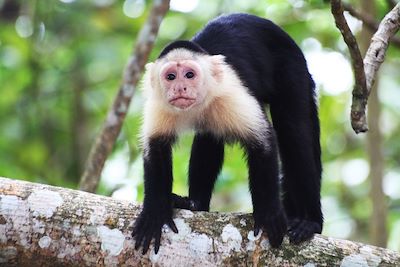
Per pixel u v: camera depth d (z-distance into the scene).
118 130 13.11
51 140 18.09
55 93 17.75
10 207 7.80
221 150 11.16
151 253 7.88
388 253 7.92
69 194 8.04
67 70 17.98
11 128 17.59
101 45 17.92
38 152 17.47
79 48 17.91
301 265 7.87
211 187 11.13
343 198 17.31
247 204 15.80
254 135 9.32
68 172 17.72
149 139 9.70
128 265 7.85
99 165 12.89
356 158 17.81
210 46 10.37
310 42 16.62
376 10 13.87
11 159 16.66
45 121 17.84
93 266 7.80
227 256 7.90
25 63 17.45
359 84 8.55
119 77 17.95
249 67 10.28
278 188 8.90
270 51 10.79
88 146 17.78
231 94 9.66
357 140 18.06
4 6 17.91
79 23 17.80
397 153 17.91
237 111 9.58
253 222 8.11
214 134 10.29
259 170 9.07
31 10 16.94
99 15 17.83
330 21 15.99
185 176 15.66
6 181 8.02
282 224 8.32
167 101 9.67
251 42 10.55
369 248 7.95
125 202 8.19
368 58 8.92
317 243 8.01
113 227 7.92
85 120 18.08
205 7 17.33
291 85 10.53
